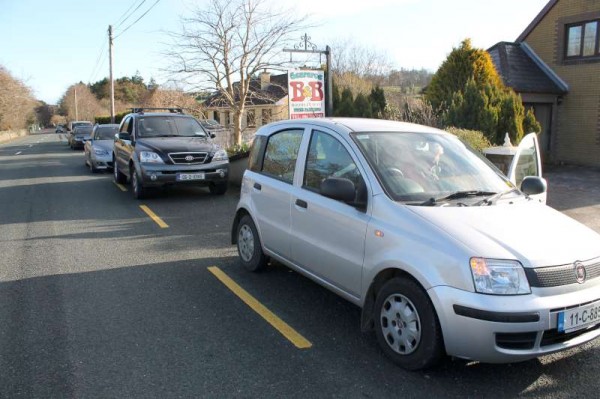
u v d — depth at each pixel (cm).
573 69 1714
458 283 335
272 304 500
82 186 1366
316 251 461
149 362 384
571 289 338
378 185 409
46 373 368
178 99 1983
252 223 585
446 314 337
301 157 504
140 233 807
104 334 432
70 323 455
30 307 494
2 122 6369
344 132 461
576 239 366
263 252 570
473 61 1537
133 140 1146
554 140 1781
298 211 487
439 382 355
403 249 369
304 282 565
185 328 445
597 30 1642
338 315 474
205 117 2102
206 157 1105
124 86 9388
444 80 1586
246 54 1530
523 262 333
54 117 12662
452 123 1319
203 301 509
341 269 430
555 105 1759
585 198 1105
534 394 342
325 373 368
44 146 3853
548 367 378
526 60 1820
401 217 381
